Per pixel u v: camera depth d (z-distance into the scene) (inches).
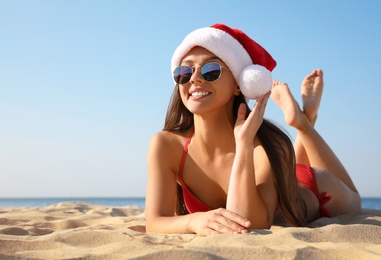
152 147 107.4
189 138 108.6
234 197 94.3
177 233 90.4
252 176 95.4
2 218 141.4
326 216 124.3
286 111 148.3
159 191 102.0
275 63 115.3
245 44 106.5
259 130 106.0
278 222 118.3
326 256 62.0
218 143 105.7
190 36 101.0
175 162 107.8
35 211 197.3
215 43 99.7
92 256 58.5
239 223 84.1
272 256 60.7
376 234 82.0
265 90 101.7
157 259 54.5
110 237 76.9
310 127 148.1
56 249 67.2
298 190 112.5
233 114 108.7
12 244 70.9
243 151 96.6
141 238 76.3
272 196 100.5
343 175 144.9
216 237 74.5
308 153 147.1
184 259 54.3
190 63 100.8
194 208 108.6
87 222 143.8
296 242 72.2
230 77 102.6
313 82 173.2
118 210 217.2
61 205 244.5
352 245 69.5
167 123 110.9
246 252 62.1
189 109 100.7
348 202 131.3
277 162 102.3
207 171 106.9
